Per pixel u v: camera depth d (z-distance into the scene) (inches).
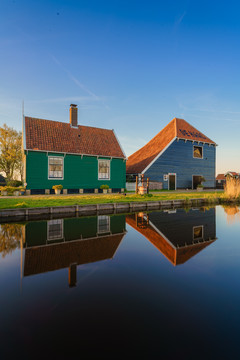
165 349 71.3
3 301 100.2
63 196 552.1
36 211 347.6
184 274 132.3
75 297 103.8
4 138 986.7
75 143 695.1
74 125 753.0
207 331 79.9
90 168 695.7
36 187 609.6
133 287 114.7
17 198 491.5
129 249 182.1
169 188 909.2
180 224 291.6
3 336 77.2
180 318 87.7
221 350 71.1
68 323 84.5
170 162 913.5
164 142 950.4
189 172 962.1
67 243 199.3
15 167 1040.8
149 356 68.6
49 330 80.4
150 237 222.7
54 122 717.3
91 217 343.0
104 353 69.8
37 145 617.0
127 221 311.6
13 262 150.6
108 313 91.0
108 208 412.8
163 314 90.5
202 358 67.8
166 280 123.6
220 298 103.8
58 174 647.1
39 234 233.0
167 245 195.8
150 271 136.3
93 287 114.5
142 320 86.5
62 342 74.5
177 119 1026.1
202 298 103.7
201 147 1002.7
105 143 761.0
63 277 127.0
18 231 246.8
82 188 679.7
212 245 196.1
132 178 908.6
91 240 210.5
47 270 136.6
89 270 137.7
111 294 107.0
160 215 366.9
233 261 155.3
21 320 86.4
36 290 110.8
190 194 685.3
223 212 401.7
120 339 75.8
